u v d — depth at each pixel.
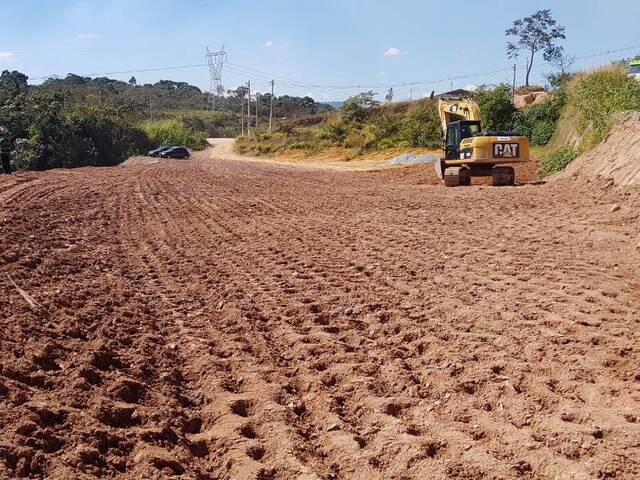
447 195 18.84
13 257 10.07
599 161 18.03
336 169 38.44
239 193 22.41
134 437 4.46
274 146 66.69
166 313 7.72
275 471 4.14
